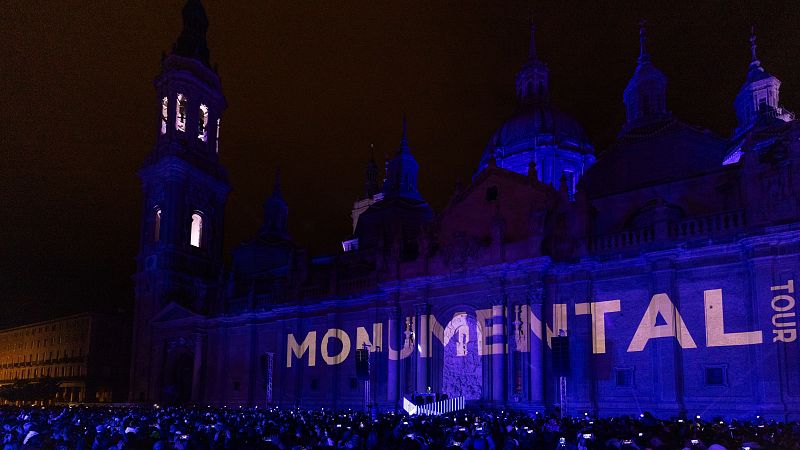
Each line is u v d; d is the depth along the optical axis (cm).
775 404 3166
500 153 6450
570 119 6556
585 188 4188
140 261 7325
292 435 1858
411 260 4997
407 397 4566
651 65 5375
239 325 6234
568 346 3709
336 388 5306
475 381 4419
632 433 1906
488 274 4322
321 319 5584
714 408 3403
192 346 6531
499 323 4194
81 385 9769
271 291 6362
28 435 1753
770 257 3303
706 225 3609
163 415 3222
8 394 8919
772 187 3375
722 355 3444
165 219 7206
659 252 3691
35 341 11238
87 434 1873
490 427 2156
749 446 1628
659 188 4297
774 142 3416
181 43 8000
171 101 7556
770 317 3262
